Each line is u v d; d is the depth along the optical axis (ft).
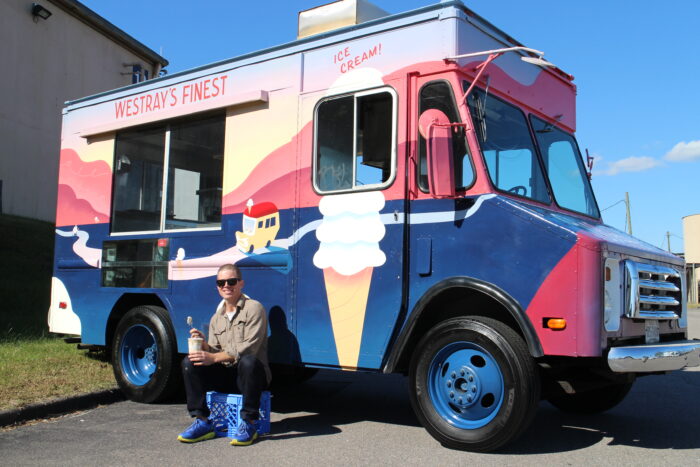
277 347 18.81
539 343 14.71
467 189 16.07
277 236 19.19
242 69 20.70
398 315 16.62
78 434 17.25
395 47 17.57
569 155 20.61
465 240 15.93
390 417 19.67
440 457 15.07
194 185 21.71
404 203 16.83
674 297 17.97
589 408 20.04
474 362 15.53
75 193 25.49
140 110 23.45
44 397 19.80
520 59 18.86
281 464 14.58
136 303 23.70
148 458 15.03
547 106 19.94
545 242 14.93
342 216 17.88
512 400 14.60
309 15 20.20
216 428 16.97
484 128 16.70
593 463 14.71
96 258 24.30
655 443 16.66
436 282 16.25
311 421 19.04
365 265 17.31
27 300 36.14
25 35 55.16
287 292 18.80
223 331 17.34
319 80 18.94
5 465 14.51
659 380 26.71
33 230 48.65
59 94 59.11
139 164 23.54
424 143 16.80
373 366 16.98
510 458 14.98
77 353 26.32
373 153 17.58
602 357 14.84
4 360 23.97
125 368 22.13
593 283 14.40
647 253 16.74
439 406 15.89
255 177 19.95
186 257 21.42
